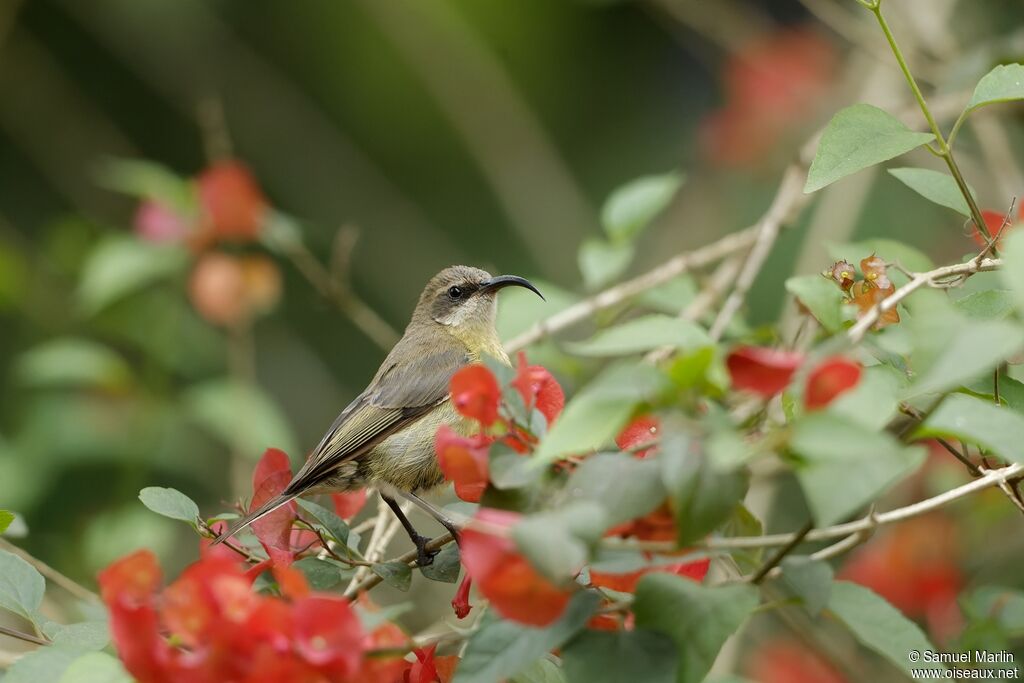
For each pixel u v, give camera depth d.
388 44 16.78
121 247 12.21
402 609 4.57
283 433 12.20
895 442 4.03
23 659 5.20
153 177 12.21
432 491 9.66
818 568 4.89
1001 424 4.32
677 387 4.33
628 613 5.05
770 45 14.65
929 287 5.50
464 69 16.30
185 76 16.83
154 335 13.27
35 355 12.50
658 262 14.96
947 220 13.00
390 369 10.06
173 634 4.83
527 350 9.88
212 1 16.69
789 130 14.46
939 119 10.55
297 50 16.98
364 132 17.17
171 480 13.96
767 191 14.70
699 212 14.96
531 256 16.62
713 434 4.24
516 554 4.45
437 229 16.89
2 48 16.00
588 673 4.64
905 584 9.73
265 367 15.91
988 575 10.12
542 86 16.88
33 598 6.07
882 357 5.57
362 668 4.68
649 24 16.81
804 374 4.30
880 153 5.60
